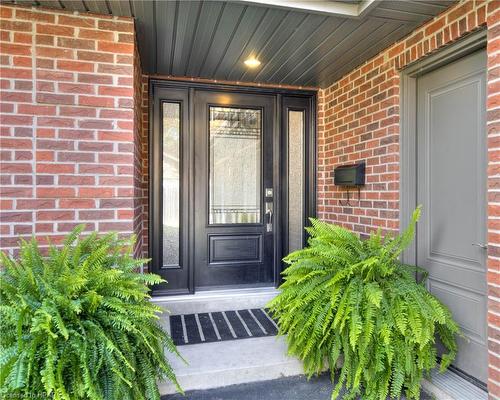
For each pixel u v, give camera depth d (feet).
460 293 7.25
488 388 6.15
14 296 5.13
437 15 7.26
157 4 6.84
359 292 6.26
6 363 4.59
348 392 6.61
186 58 9.51
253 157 12.03
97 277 5.56
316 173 12.25
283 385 7.22
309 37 8.24
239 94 11.77
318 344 6.66
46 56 7.05
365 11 7.07
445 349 7.46
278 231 12.07
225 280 11.79
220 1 6.69
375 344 6.16
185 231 11.37
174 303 10.63
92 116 7.30
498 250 5.96
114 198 7.44
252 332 9.16
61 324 4.74
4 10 6.86
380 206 9.07
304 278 6.69
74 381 4.85
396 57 8.47
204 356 7.75
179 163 11.37
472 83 7.00
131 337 5.69
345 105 10.85
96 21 7.27
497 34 6.00
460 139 7.27
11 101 6.91
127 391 5.29
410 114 8.45
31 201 7.03
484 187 6.72
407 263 8.30
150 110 10.85
